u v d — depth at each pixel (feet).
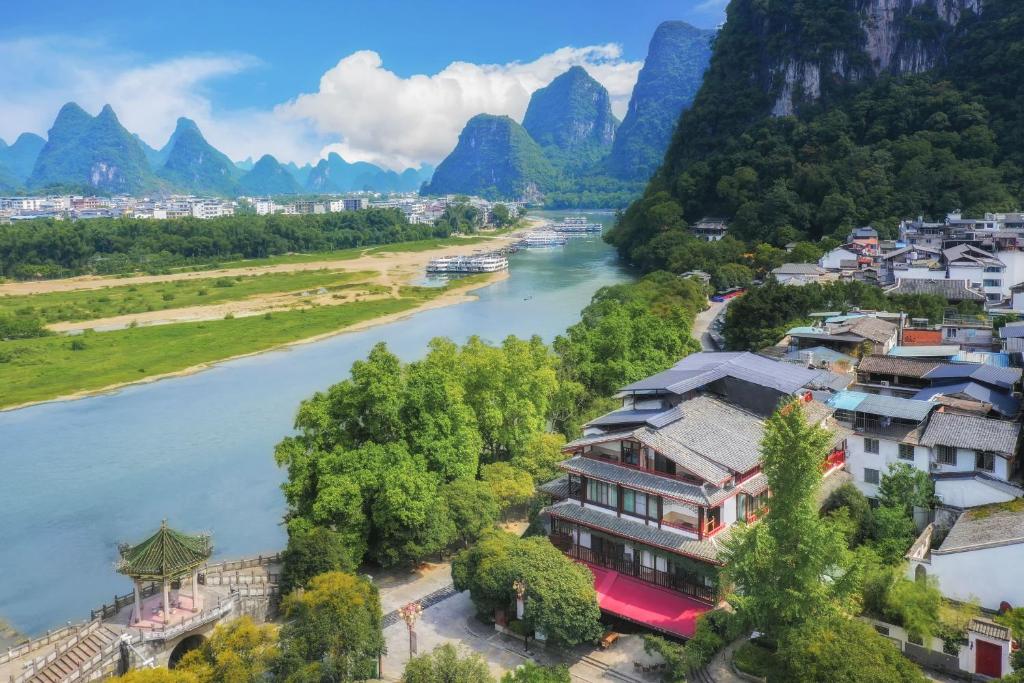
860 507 202.49
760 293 433.48
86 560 254.06
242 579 204.33
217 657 153.07
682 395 205.87
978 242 555.28
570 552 200.54
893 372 267.59
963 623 159.63
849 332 317.01
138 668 157.17
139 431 378.53
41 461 340.39
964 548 170.40
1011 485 194.08
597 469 194.80
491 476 239.91
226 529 270.87
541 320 629.51
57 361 519.60
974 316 411.54
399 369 252.01
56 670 169.68
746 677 154.51
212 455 343.26
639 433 187.11
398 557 212.64
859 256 618.85
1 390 454.81
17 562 253.03
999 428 207.21
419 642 183.52
